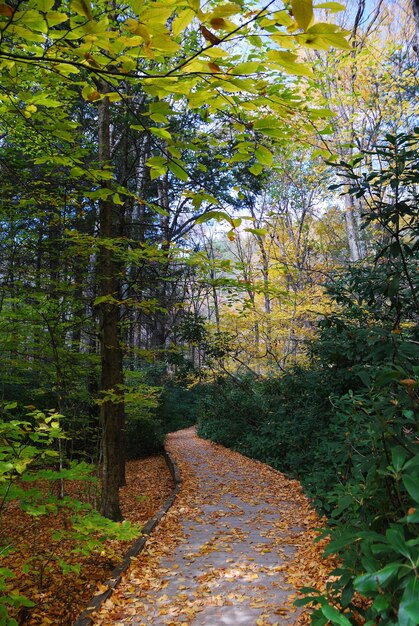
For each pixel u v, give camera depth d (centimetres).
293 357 1477
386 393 233
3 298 625
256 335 1527
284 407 1060
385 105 1137
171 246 616
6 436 320
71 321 668
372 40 1045
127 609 354
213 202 202
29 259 694
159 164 208
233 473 1016
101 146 658
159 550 505
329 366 794
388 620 138
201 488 873
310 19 122
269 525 603
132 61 176
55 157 320
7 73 242
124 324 759
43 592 419
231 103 189
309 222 1833
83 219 771
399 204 309
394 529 138
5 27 152
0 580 281
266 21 135
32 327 645
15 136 630
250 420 1354
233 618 333
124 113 760
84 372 738
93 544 360
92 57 178
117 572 429
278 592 378
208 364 1470
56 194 599
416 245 312
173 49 150
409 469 172
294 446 923
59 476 350
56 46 186
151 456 1503
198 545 521
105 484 632
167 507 709
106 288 644
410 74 1054
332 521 300
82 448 906
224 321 1484
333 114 212
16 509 743
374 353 266
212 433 1638
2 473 296
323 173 1412
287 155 641
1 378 770
